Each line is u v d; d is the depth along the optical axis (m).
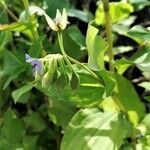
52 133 0.53
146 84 0.43
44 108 0.52
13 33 0.52
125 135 0.39
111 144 0.39
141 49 0.41
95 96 0.40
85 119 0.40
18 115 0.53
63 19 0.35
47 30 0.54
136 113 0.41
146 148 0.44
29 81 0.45
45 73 0.35
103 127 0.40
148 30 0.40
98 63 0.37
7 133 0.49
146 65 0.39
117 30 0.50
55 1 0.48
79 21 0.60
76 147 0.39
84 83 0.39
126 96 0.40
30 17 0.44
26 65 0.44
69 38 0.48
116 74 0.40
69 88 0.39
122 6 0.45
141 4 0.47
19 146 0.48
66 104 0.47
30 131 0.52
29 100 0.53
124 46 0.55
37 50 0.42
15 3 0.53
